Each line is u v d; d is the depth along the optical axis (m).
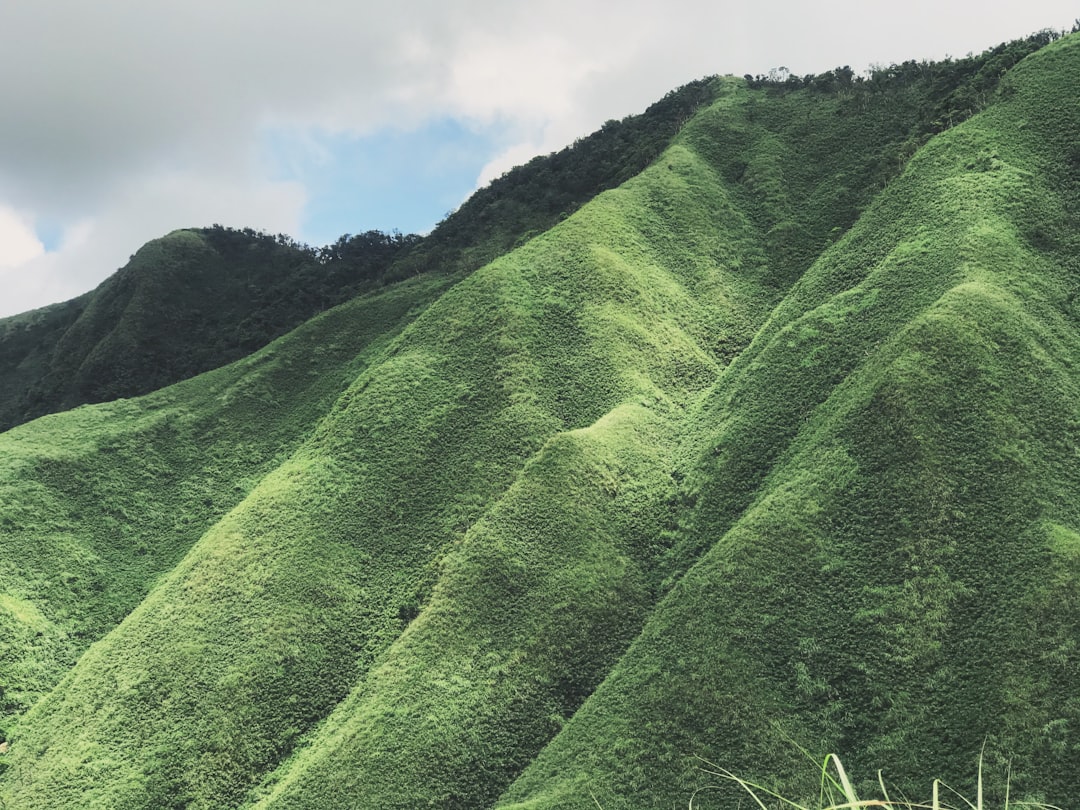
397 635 57.50
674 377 72.88
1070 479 45.56
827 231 84.31
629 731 42.53
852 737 39.28
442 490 65.31
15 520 74.75
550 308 77.00
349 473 67.69
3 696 61.62
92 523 77.62
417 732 47.75
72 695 57.41
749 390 62.62
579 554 55.53
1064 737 34.91
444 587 55.34
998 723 36.44
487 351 73.81
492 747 47.38
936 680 39.22
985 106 77.88
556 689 49.72
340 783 46.22
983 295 54.22
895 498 46.38
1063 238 62.53
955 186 67.12
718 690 42.34
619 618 52.56
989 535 43.09
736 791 38.69
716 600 46.44
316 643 57.22
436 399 71.62
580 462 60.41
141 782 51.12
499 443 66.81
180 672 55.84
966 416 48.12
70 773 52.19
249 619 58.09
